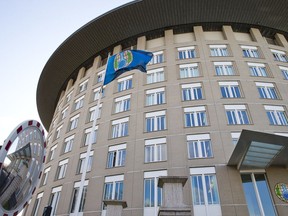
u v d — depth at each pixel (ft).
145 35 87.04
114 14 83.82
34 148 13.42
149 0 79.87
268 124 57.98
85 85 88.63
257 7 80.12
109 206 33.30
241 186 48.80
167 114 62.59
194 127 58.75
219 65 71.41
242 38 82.58
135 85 73.15
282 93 65.21
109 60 44.37
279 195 47.47
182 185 23.36
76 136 73.26
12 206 12.07
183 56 76.18
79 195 29.76
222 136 56.24
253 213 46.75
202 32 81.20
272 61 73.46
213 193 49.34
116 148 62.23
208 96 63.87
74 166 65.72
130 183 54.13
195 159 53.78
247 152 45.34
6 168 11.53
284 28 84.58
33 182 13.41
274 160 48.29
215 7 80.59
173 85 68.28
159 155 57.06
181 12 81.82
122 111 68.74
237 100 62.59
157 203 50.19
